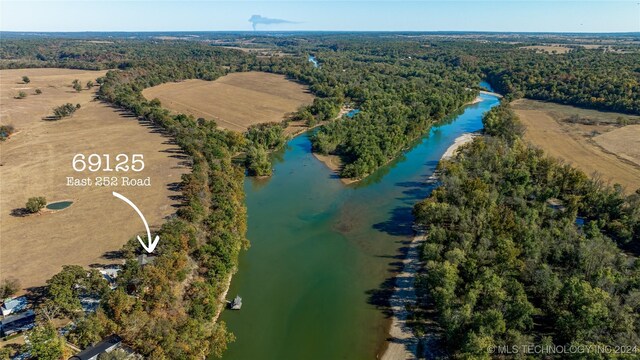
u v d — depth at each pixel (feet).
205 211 310.45
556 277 233.96
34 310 204.13
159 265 227.40
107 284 217.36
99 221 304.71
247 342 221.66
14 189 357.82
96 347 183.83
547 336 210.38
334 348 219.20
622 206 317.83
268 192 402.11
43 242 275.80
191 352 197.98
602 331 198.39
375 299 255.09
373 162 445.37
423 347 217.77
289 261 292.40
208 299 226.79
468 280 245.24
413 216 354.74
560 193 362.12
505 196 344.49
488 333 198.70
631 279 229.04
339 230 334.03
